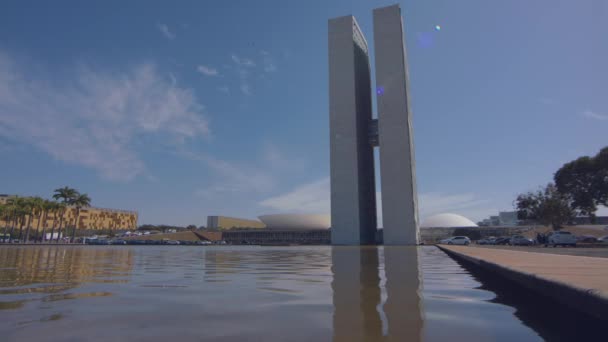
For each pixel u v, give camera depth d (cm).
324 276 798
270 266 1114
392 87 6500
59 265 1189
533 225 7706
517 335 303
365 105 7625
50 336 307
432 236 7869
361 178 6781
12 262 1364
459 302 463
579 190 5259
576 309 311
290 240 8819
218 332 319
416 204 6681
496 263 650
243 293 547
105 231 12219
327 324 346
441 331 317
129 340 295
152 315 389
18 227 9950
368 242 6969
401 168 6200
